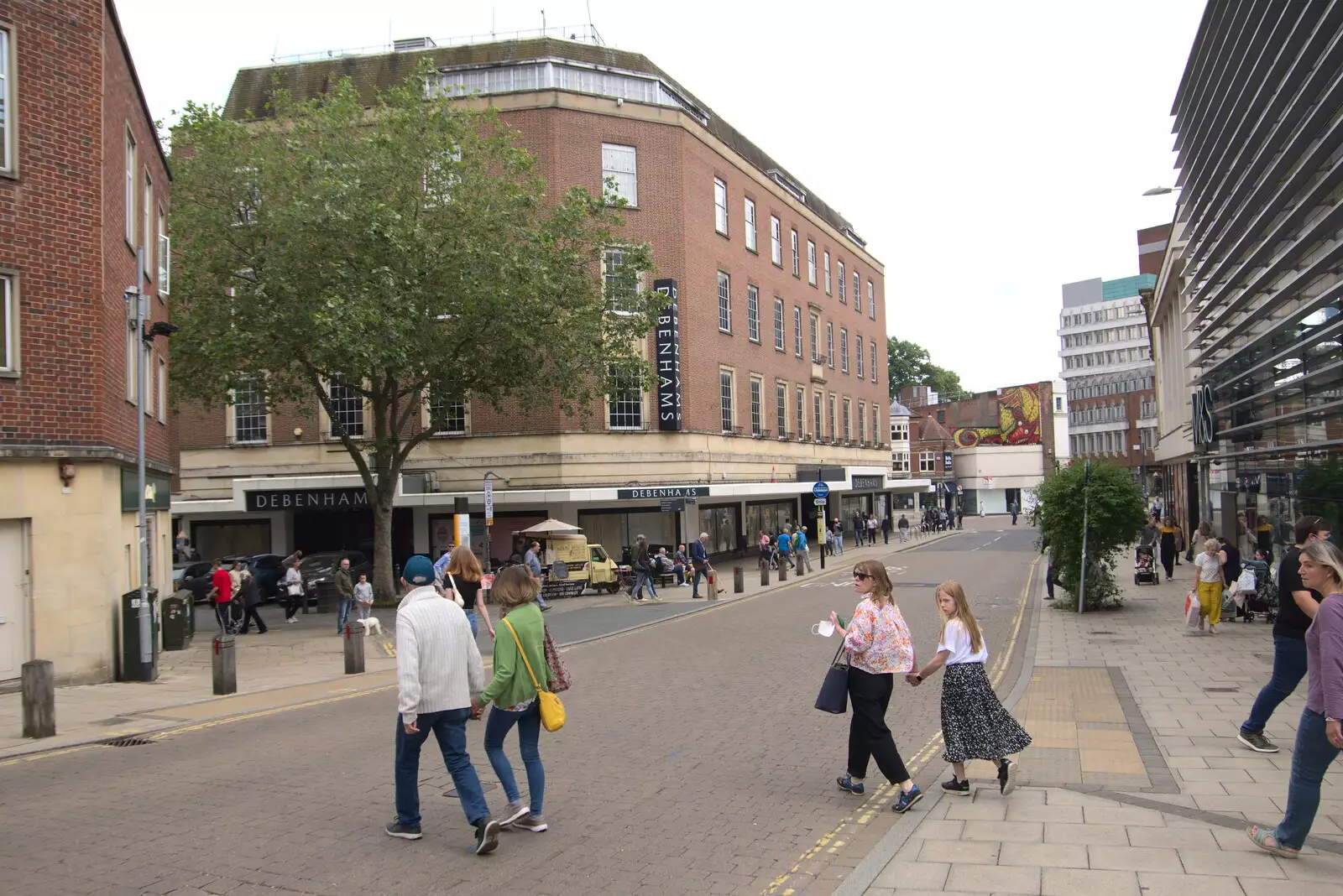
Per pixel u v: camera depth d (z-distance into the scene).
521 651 6.21
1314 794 5.29
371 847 6.04
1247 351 17.98
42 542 12.88
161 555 20.11
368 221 21.44
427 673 5.88
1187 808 6.43
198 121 23.14
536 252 23.00
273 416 32.72
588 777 7.72
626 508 34.38
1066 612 19.02
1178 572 26.77
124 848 6.11
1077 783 7.14
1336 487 13.32
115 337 14.90
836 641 16.06
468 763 6.02
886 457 58.66
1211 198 19.72
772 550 37.19
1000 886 5.11
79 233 13.42
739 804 6.94
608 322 26.06
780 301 43.56
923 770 7.80
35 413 12.90
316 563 28.17
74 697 12.18
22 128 12.93
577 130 32.38
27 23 13.03
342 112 23.41
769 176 43.81
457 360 23.55
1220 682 11.19
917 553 41.59
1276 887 4.98
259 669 15.07
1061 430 106.94
